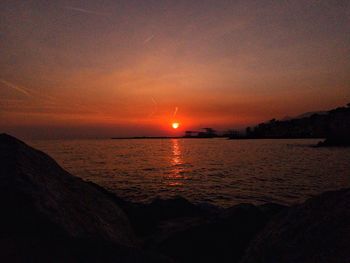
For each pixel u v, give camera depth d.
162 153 68.44
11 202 2.78
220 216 6.17
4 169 3.30
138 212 7.70
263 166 33.50
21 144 4.26
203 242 5.25
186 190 18.47
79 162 42.16
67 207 3.37
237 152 66.75
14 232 2.51
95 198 4.59
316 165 33.09
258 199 15.16
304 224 3.18
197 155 58.84
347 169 28.30
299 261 2.66
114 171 30.20
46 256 2.37
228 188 18.81
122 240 3.83
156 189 19.03
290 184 19.83
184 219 7.27
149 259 2.67
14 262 2.23
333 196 3.36
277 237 3.29
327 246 2.59
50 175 4.05
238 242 5.25
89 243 2.65
